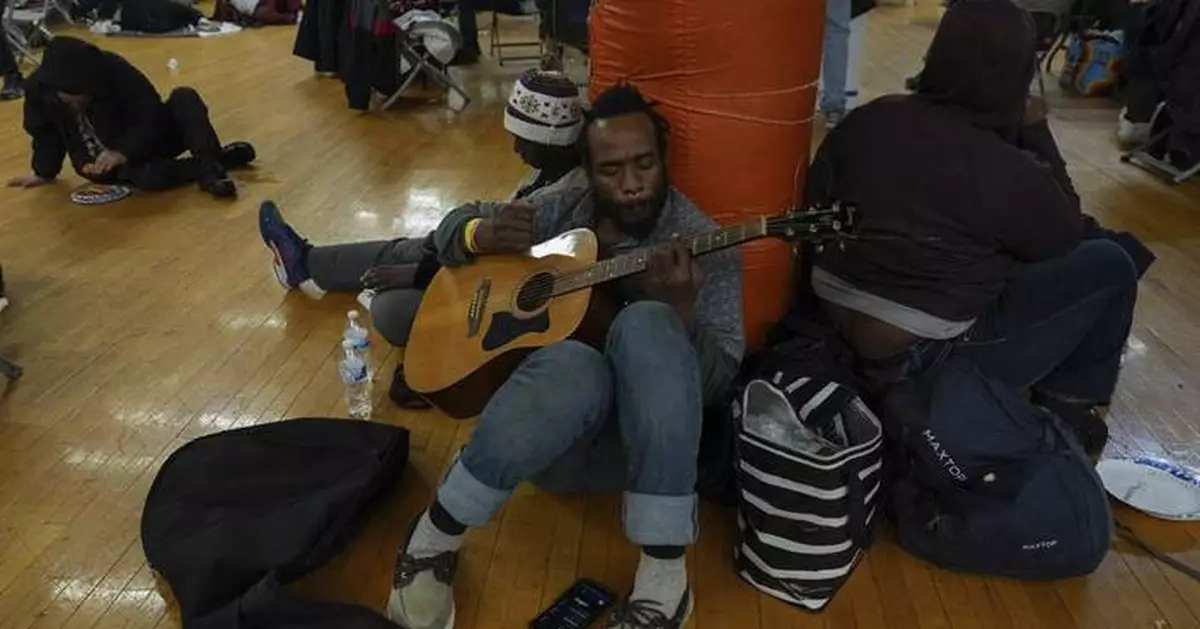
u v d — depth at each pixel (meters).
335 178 4.00
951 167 1.83
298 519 1.78
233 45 6.71
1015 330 2.04
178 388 2.40
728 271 1.82
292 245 2.84
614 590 1.78
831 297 2.02
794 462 1.65
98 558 1.84
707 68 1.90
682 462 1.56
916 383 1.93
